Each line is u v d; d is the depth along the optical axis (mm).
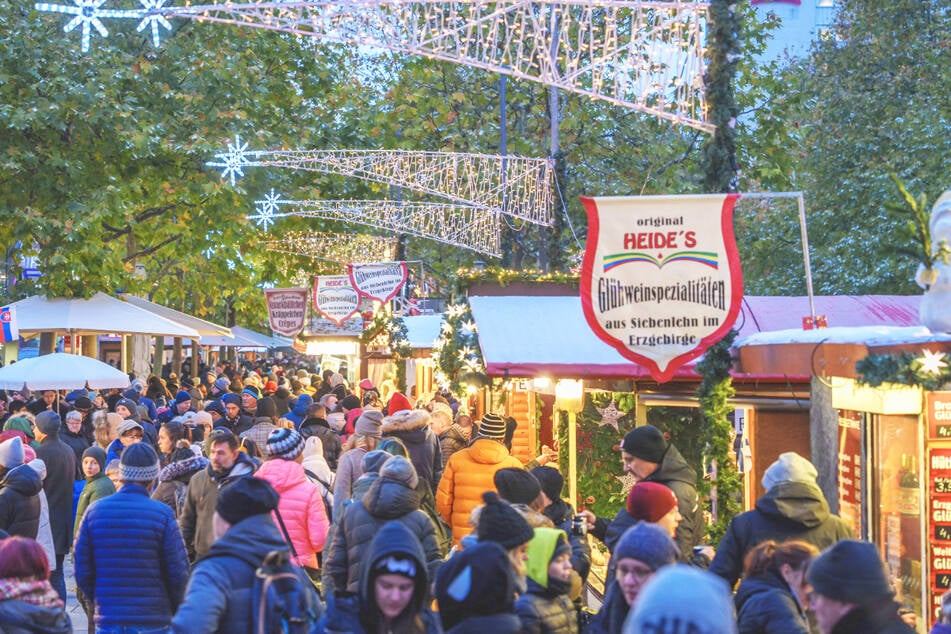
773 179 27672
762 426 10492
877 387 6223
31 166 25141
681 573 2527
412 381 29766
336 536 7180
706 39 8758
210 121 27203
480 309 11695
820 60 28844
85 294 24406
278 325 28234
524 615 5160
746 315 11078
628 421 13508
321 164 29531
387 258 35750
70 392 19859
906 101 26031
